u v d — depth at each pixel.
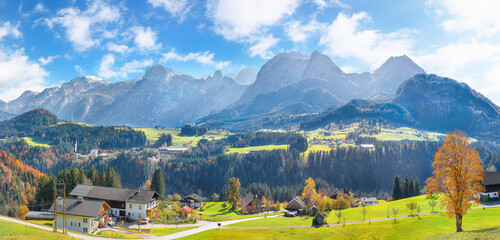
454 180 53.34
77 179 132.75
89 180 145.12
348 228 82.44
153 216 108.44
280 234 81.19
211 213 156.62
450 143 53.81
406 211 98.12
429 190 56.59
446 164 54.19
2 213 138.25
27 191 183.25
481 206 86.06
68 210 81.88
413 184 176.25
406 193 175.25
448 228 66.62
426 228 70.44
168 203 185.88
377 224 83.06
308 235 78.38
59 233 67.88
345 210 115.88
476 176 51.81
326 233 79.12
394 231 72.81
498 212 74.62
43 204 125.81
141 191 106.25
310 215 115.69
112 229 85.75
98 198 103.00
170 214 121.81
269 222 102.56
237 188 171.88
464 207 53.47
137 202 101.25
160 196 156.00
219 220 116.06
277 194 195.12
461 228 57.16
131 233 82.12
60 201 83.94
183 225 101.19
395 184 179.62
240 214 148.75
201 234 83.56
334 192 175.88
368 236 71.75
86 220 80.44
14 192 171.88
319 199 126.38
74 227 81.19
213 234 83.88
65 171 133.88
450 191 55.62
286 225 95.25
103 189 106.38
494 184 95.31
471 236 50.22
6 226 66.25
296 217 112.62
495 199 93.38
